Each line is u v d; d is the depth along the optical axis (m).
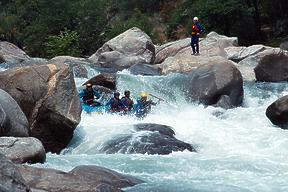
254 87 22.06
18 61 34.66
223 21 45.88
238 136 14.66
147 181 9.86
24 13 59.62
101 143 13.57
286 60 23.64
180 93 20.27
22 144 10.69
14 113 12.24
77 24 54.12
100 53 35.25
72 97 13.84
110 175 9.35
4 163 6.53
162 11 62.91
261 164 11.81
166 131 14.58
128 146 13.07
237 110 17.97
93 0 53.72
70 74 14.02
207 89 19.19
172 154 12.75
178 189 9.32
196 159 12.15
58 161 11.62
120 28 52.53
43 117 13.39
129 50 34.19
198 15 47.06
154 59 34.56
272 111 15.82
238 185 9.86
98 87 19.91
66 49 46.47
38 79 13.65
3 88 13.60
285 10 47.06
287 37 43.44
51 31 53.59
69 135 13.66
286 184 10.02
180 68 26.03
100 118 16.88
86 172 9.20
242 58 29.81
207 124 16.30
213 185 9.74
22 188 6.51
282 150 13.37
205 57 26.83
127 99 17.83
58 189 8.16
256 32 46.56
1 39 58.94
